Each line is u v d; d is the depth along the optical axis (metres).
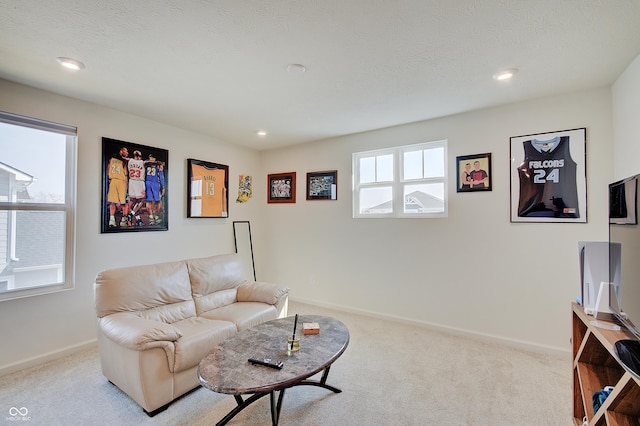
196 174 3.91
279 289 3.09
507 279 2.97
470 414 1.92
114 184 3.09
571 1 1.53
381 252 3.76
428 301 3.41
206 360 1.71
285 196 4.66
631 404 1.24
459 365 2.55
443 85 2.53
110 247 3.06
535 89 2.61
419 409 1.97
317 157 4.34
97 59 2.12
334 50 2.01
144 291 2.48
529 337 2.86
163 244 3.55
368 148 3.87
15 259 2.52
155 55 2.07
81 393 2.12
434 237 3.38
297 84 2.52
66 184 2.80
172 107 3.05
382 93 2.70
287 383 1.50
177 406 2.00
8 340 2.41
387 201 3.80
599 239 2.57
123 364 1.98
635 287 1.30
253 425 1.82
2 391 2.15
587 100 2.62
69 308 2.75
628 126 2.22
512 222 2.94
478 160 3.11
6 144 2.47
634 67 2.12
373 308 3.81
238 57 2.10
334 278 4.16
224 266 3.20
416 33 1.82
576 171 2.65
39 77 2.38
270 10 1.61
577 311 1.77
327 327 2.22
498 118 3.01
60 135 2.77
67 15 1.64
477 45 1.94
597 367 1.74
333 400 2.06
